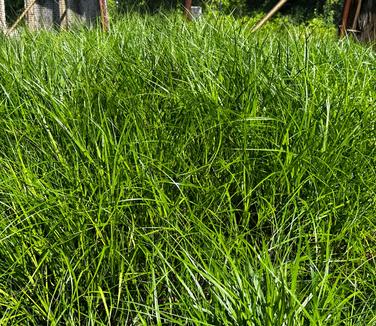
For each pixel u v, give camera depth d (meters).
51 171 2.45
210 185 2.60
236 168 2.66
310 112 2.74
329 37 5.12
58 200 2.30
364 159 2.73
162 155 2.62
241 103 2.91
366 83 3.30
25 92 3.03
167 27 4.62
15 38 4.88
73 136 2.50
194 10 6.85
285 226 2.50
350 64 3.67
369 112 2.97
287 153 2.52
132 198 2.42
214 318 1.91
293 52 3.77
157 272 2.28
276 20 9.93
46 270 2.25
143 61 3.57
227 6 7.87
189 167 2.59
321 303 1.97
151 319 2.12
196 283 1.98
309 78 3.16
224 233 2.50
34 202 2.36
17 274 2.29
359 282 2.29
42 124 2.75
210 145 2.74
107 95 2.96
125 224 2.34
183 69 3.29
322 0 13.86
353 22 7.18
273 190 2.53
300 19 12.94
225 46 3.75
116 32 4.52
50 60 3.68
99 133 2.64
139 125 2.78
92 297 2.14
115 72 3.33
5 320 2.11
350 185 2.62
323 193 2.54
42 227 2.41
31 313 2.27
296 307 1.87
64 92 3.15
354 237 2.52
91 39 4.48
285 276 1.97
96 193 2.44
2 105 2.96
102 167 2.47
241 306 1.87
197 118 2.76
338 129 2.78
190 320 1.90
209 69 3.19
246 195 2.45
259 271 1.97
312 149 2.62
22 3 8.44
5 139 2.84
